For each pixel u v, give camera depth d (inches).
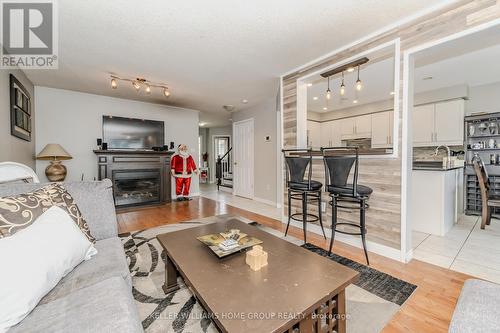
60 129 168.2
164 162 201.5
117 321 33.4
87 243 52.5
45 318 34.1
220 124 348.8
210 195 249.1
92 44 101.0
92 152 180.1
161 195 198.8
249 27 88.3
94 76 140.5
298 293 42.6
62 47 103.4
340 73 128.1
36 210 50.1
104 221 67.2
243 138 237.9
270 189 201.0
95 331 31.5
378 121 205.6
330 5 75.7
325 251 98.4
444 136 171.5
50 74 136.4
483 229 125.3
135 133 194.1
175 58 115.6
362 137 216.7
